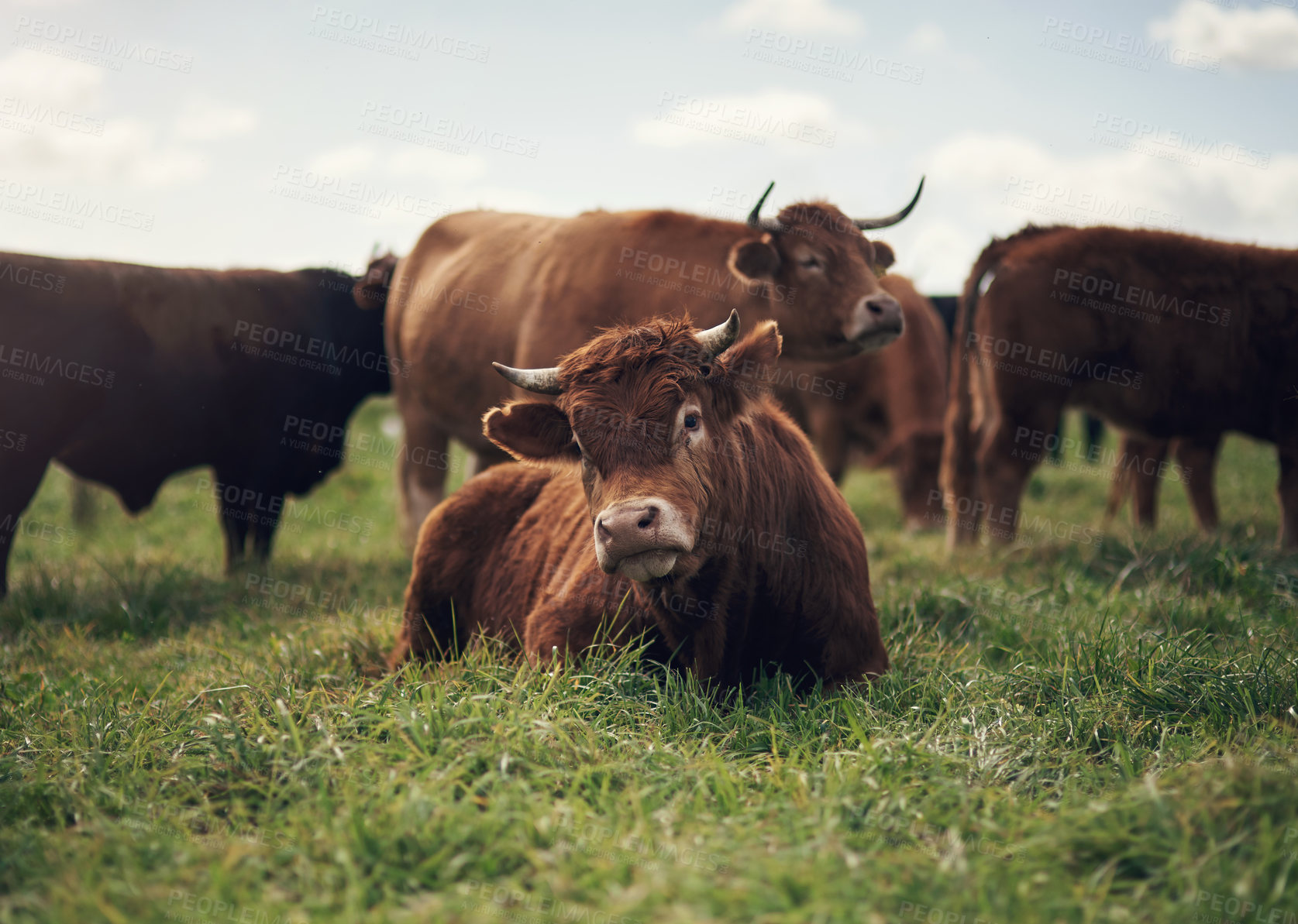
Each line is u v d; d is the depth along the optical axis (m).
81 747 3.47
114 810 2.98
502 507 5.02
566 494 4.73
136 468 7.45
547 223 7.24
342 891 2.40
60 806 3.01
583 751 3.09
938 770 2.95
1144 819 2.54
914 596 5.22
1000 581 5.56
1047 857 2.48
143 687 4.38
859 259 6.18
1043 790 2.92
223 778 3.14
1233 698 3.46
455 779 2.86
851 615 4.06
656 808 2.82
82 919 2.27
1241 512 8.30
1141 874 2.46
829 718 3.55
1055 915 2.23
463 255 7.53
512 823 2.63
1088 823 2.57
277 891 2.42
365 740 3.22
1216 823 2.53
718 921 2.15
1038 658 4.16
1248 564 5.32
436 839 2.53
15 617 5.93
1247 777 2.64
